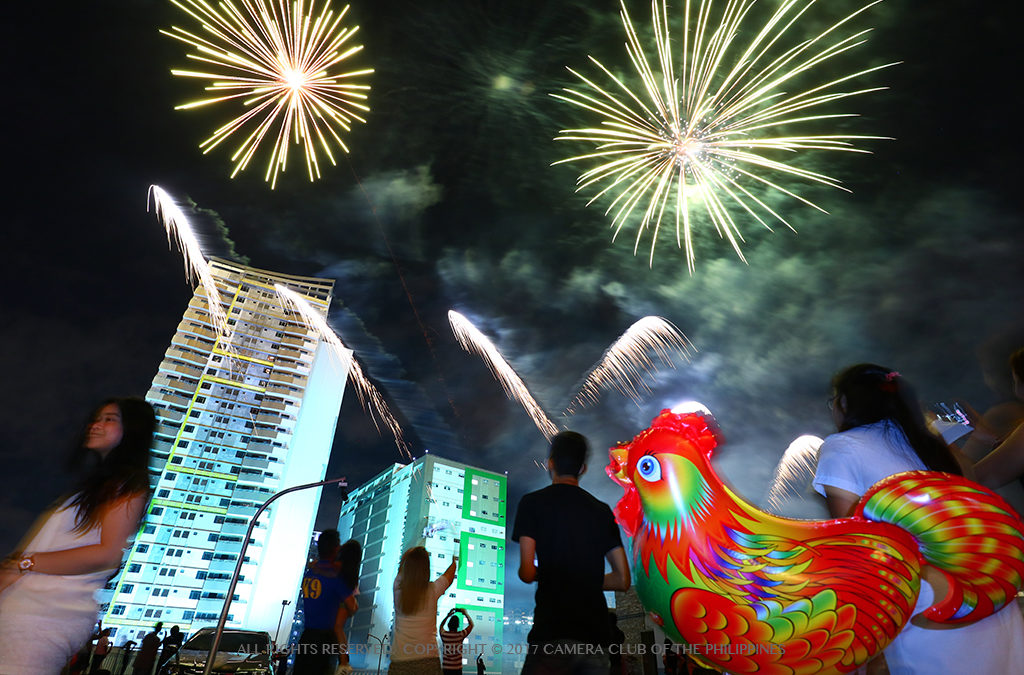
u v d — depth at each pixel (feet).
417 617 14.39
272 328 265.54
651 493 6.18
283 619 214.48
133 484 8.00
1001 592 5.29
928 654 5.62
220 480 230.27
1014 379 8.91
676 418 6.70
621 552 9.45
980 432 9.51
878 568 5.29
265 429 245.45
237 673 30.89
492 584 288.92
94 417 8.50
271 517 229.66
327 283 287.48
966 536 5.31
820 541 5.55
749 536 5.68
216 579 209.67
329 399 262.88
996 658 5.56
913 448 7.06
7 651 6.59
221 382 248.32
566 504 9.58
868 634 5.15
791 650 5.27
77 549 7.28
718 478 6.15
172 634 34.73
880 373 7.70
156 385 238.48
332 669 15.80
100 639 36.52
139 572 200.54
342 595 16.62
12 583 6.98
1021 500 7.45
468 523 296.51
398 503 309.83
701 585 5.61
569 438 10.81
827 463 7.22
